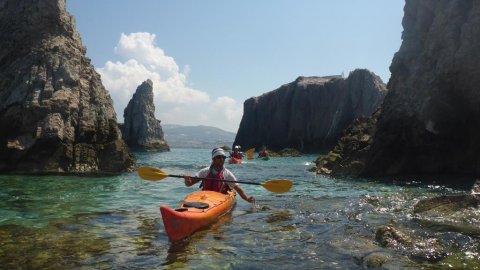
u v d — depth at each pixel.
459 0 18.53
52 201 10.66
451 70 17.89
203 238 6.93
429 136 19.05
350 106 58.22
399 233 6.71
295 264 5.61
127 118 73.00
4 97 18.84
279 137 67.38
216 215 8.29
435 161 19.08
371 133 21.48
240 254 6.04
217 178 9.80
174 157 45.69
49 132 17.72
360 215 8.88
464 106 18.14
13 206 9.83
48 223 7.99
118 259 5.75
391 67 22.48
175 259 5.78
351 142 22.31
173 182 15.75
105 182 15.07
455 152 18.72
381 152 19.09
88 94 20.22
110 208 9.80
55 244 6.47
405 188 14.02
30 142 17.69
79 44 22.31
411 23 22.36
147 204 10.47
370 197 11.68
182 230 6.83
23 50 20.33
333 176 19.50
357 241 6.69
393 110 20.16
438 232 7.11
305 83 65.19
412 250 6.10
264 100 71.25
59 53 20.20
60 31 21.25
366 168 18.89
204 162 33.75
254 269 5.40
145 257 5.86
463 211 8.48
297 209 9.68
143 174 9.61
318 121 62.28
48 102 18.41
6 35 20.95
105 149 19.42
